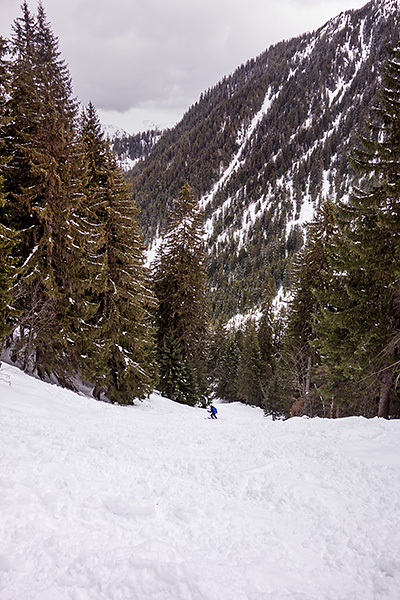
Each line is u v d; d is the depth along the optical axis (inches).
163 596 104.7
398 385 525.7
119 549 130.3
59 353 603.8
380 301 526.6
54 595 100.1
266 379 1513.3
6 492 159.2
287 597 107.0
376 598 112.3
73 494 173.8
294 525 165.2
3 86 508.4
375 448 273.6
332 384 642.2
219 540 148.6
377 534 152.3
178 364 1122.0
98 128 711.1
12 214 514.6
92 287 626.8
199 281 1077.1
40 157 492.1
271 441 321.1
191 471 240.1
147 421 479.2
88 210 609.9
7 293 476.4
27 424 294.5
